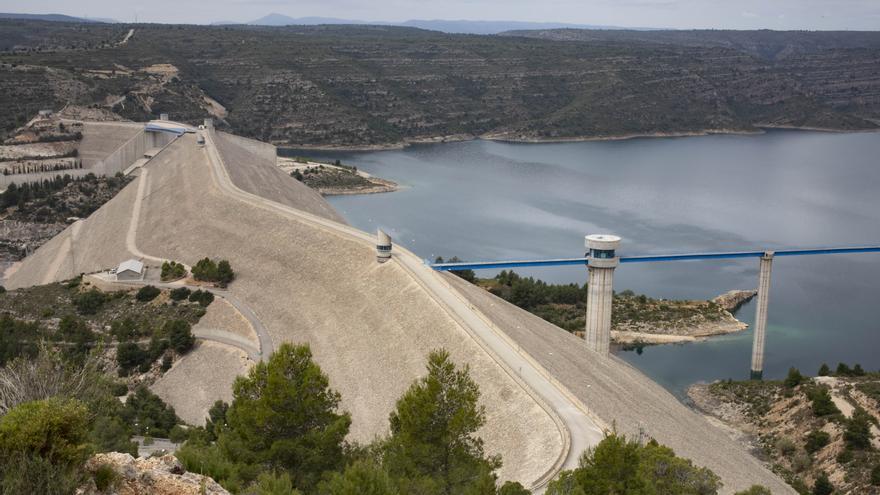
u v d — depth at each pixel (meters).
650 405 142.25
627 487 73.56
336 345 163.00
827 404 155.00
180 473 53.16
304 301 187.00
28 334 178.75
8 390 62.78
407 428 82.31
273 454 77.44
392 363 144.62
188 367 171.50
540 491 88.81
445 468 80.69
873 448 138.38
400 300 163.12
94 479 47.56
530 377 123.88
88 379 70.06
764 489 95.94
